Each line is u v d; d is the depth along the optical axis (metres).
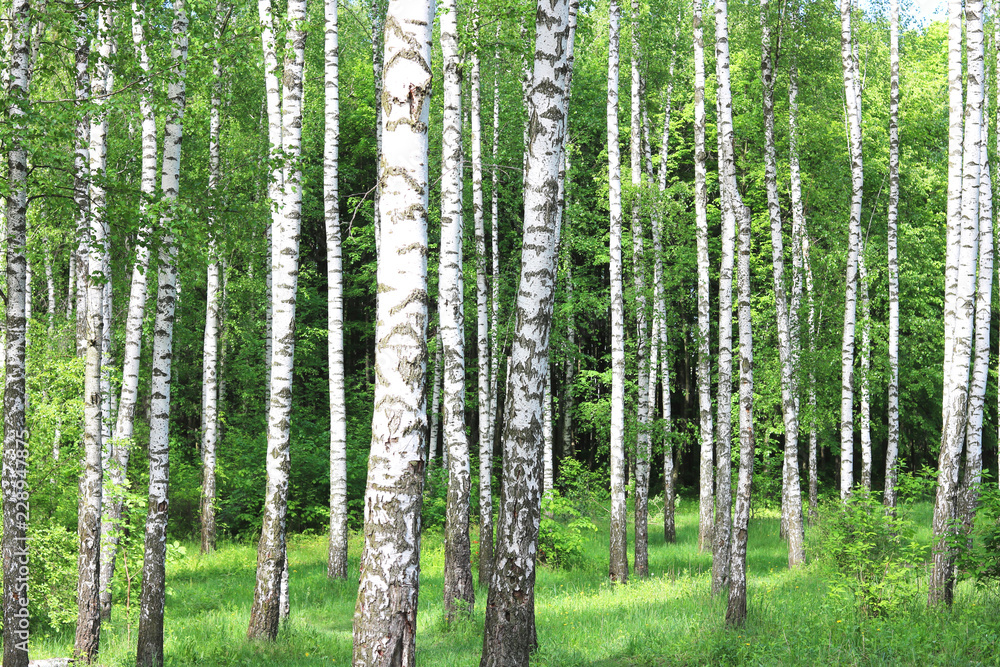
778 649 9.29
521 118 22.78
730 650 9.45
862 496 12.09
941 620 9.95
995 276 23.02
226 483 23.78
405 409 5.11
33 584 11.87
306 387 30.75
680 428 32.16
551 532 18.30
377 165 22.27
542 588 15.96
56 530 12.14
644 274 22.19
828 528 12.42
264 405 28.66
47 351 13.16
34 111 7.39
